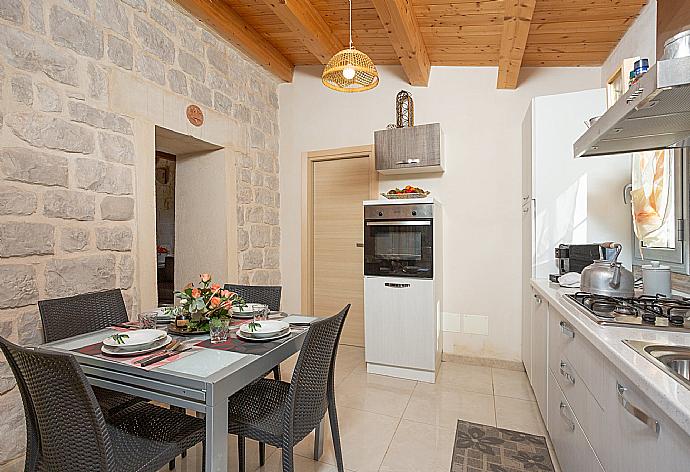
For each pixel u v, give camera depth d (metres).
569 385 1.83
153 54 2.86
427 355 3.28
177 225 3.85
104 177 2.51
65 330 2.02
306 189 4.41
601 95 2.73
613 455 1.29
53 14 2.22
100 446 1.27
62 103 2.27
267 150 4.30
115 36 2.58
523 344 3.47
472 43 3.32
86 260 2.40
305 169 4.41
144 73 2.79
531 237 2.93
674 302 1.73
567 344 1.86
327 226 4.41
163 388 1.41
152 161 2.85
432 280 3.25
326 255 4.42
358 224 4.25
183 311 1.97
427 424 2.57
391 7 2.57
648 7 2.52
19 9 2.06
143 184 2.78
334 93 4.26
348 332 4.33
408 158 3.57
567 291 2.28
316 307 4.48
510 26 2.62
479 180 3.71
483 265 3.71
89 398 1.23
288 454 1.56
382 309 3.43
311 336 1.61
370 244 3.46
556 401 2.09
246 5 3.32
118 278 2.60
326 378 1.82
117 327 2.07
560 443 2.00
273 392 1.97
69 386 1.24
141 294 2.75
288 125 4.48
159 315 2.26
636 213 2.39
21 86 2.07
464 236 3.76
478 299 3.73
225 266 3.63
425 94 3.88
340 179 4.33
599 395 1.42
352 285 4.30
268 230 4.31
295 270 4.48
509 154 3.62
